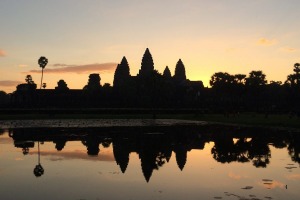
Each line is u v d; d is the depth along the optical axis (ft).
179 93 419.33
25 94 428.15
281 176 53.16
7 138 107.45
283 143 94.94
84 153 77.30
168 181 50.34
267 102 437.99
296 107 343.05
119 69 476.95
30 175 54.24
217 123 184.03
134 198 41.32
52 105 393.09
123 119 226.99
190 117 244.01
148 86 381.40
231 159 69.56
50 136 113.29
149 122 194.59
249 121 182.50
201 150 82.48
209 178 52.11
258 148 85.25
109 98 404.98
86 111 281.33
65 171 57.36
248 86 414.00
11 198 41.29
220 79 428.15
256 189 45.24
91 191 44.55
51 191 44.47
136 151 80.74
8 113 258.37
